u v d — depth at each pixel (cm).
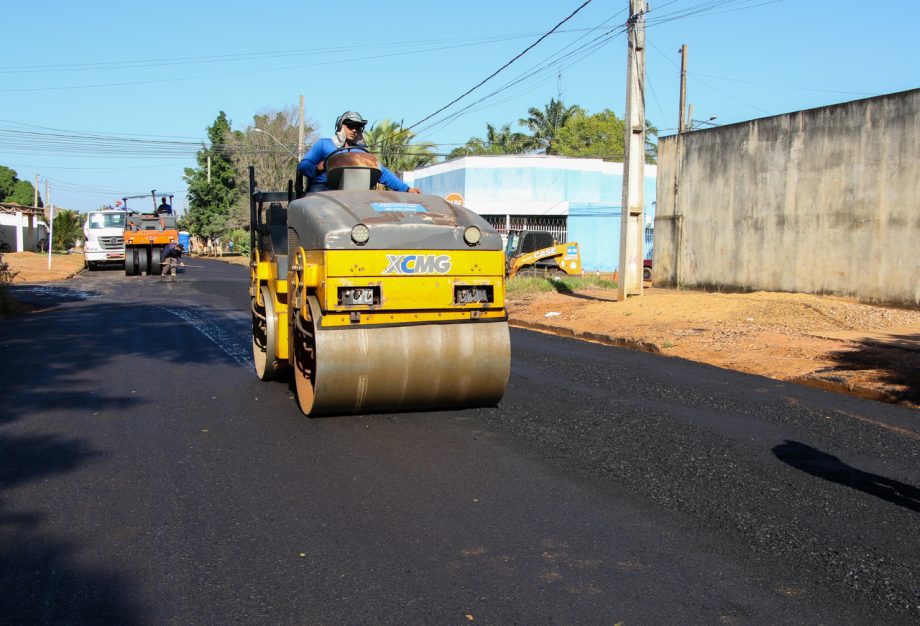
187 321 1589
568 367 1045
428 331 693
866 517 497
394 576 405
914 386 884
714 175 1997
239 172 6166
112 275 3397
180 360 1086
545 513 496
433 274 691
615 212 3762
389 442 655
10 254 5031
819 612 374
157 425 712
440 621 360
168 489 538
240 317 1670
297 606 373
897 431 713
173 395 845
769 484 558
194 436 674
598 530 469
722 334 1298
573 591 391
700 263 2052
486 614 367
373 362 672
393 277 677
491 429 698
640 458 615
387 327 683
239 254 6362
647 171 4088
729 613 371
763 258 1862
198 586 393
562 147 5722
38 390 873
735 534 466
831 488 551
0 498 520
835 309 1455
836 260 1677
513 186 3784
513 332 1520
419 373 691
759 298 1628
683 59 3650
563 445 649
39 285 2705
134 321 1588
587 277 2486
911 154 1507
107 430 694
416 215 695
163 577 403
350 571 411
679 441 667
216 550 437
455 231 698
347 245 661
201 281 2950
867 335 1224
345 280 662
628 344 1307
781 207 1809
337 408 701
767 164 1842
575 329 1498
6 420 731
